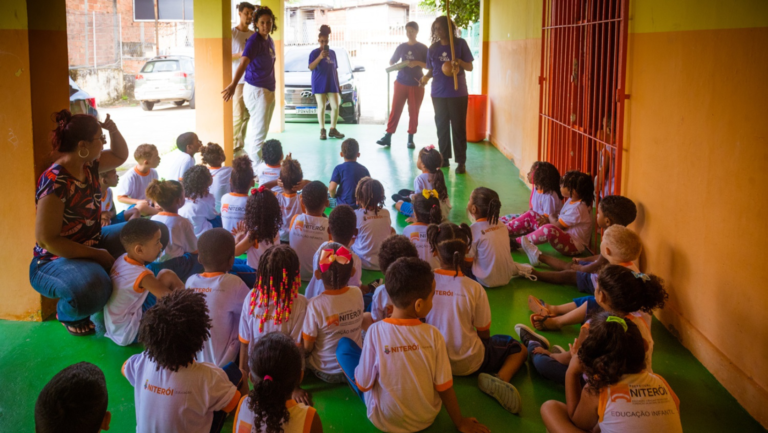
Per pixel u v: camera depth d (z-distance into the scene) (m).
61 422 1.77
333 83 9.11
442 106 7.31
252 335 2.75
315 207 3.91
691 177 3.16
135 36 18.36
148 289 3.12
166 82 14.61
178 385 2.19
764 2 2.48
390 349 2.41
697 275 3.12
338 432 2.54
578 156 5.41
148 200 4.68
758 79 2.53
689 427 2.58
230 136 6.88
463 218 5.48
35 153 3.32
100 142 3.22
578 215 4.44
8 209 3.36
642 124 3.81
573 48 5.29
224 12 6.49
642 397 2.11
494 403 2.73
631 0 3.96
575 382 2.40
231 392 2.30
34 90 3.29
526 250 4.39
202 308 2.25
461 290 2.86
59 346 3.20
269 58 6.95
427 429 2.54
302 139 9.33
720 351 2.91
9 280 3.44
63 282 3.04
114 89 16.98
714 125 2.91
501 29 8.80
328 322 2.75
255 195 3.76
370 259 4.22
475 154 8.62
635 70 3.92
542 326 3.39
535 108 6.67
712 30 2.91
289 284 2.67
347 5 25.83
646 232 3.77
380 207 4.26
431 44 7.32
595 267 4.00
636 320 2.59
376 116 12.23
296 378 2.04
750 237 2.63
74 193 3.16
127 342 3.19
